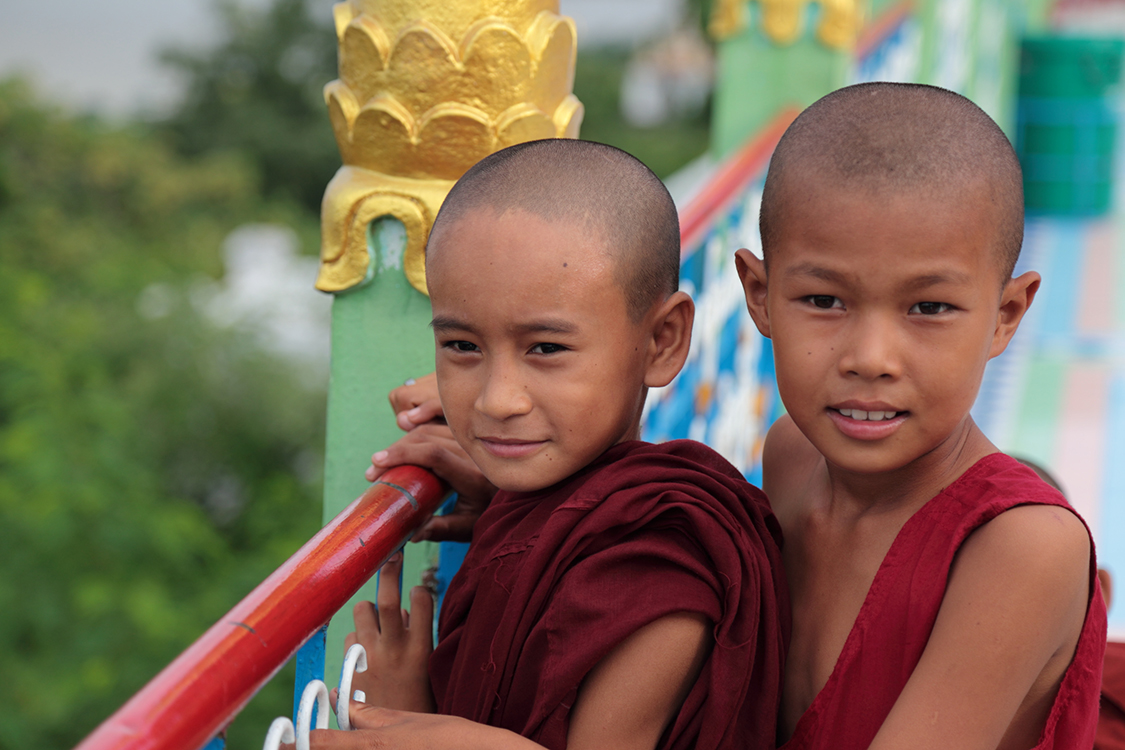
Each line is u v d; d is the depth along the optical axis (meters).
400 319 1.88
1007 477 1.34
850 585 1.45
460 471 1.70
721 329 3.06
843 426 1.33
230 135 17.44
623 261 1.44
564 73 1.85
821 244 1.30
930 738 1.26
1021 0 8.09
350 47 1.83
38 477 7.39
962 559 1.32
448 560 1.96
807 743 1.39
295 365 10.38
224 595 7.45
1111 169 8.03
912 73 5.42
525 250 1.40
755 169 3.20
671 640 1.33
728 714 1.35
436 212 1.82
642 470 1.42
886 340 1.29
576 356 1.42
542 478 1.45
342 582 1.30
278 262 13.36
